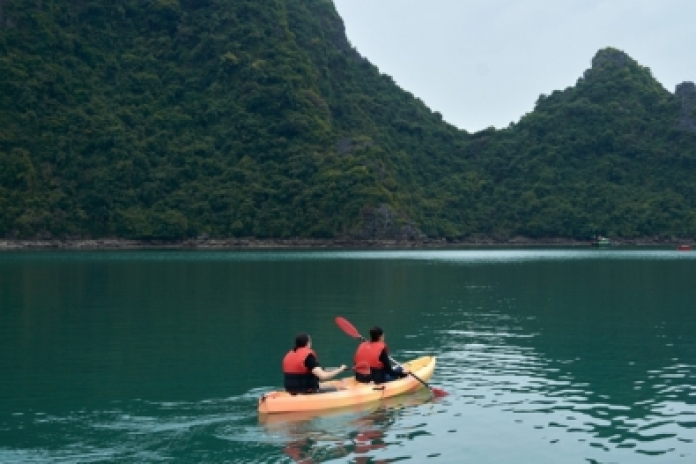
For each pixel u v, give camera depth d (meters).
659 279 44.34
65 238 104.06
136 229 107.12
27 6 122.44
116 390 14.47
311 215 113.75
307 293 35.19
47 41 121.31
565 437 11.26
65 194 106.56
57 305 29.48
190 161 119.31
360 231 111.62
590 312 27.42
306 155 120.75
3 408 12.96
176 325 23.94
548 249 113.69
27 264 59.38
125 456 10.27
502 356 18.14
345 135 130.25
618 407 13.02
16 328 23.12
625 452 10.58
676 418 12.34
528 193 140.50
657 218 132.62
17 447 10.69
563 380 15.26
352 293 35.25
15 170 104.75
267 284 40.56
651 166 145.12
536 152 150.88
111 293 34.62
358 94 152.75
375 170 119.38
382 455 10.36
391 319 25.44
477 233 136.12
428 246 120.38
